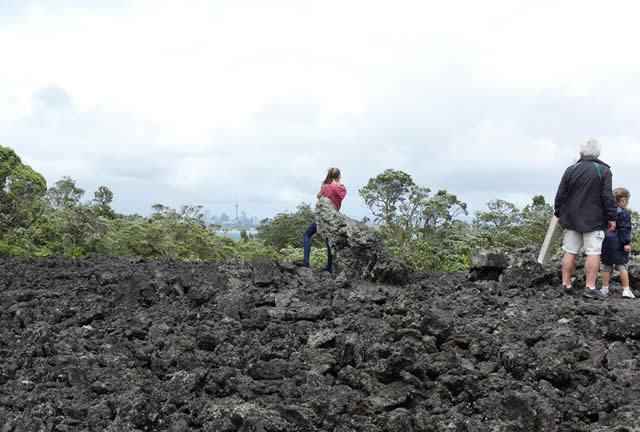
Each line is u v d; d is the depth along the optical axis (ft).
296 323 16.69
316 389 11.36
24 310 16.78
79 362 12.98
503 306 18.89
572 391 12.14
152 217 123.13
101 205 115.55
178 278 21.20
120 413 10.02
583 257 26.30
